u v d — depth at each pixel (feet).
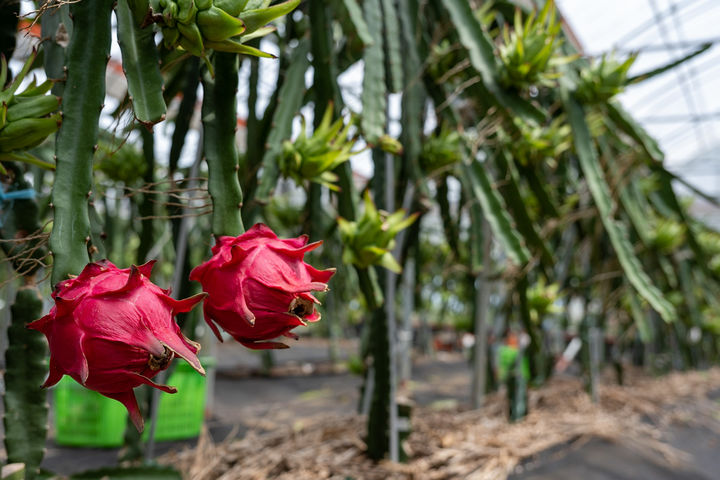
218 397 9.82
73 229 1.83
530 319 6.32
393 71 4.30
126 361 1.34
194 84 3.46
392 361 4.71
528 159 5.38
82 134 1.91
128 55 2.00
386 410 4.78
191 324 4.10
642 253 8.74
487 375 8.83
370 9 4.05
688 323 13.24
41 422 2.51
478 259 5.37
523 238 5.44
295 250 1.65
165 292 1.45
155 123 1.96
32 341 2.51
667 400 10.65
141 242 4.07
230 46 2.02
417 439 5.87
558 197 7.09
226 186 2.25
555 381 11.46
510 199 5.09
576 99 4.81
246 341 1.67
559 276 9.14
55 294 1.42
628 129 5.50
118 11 2.03
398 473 4.70
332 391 10.98
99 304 1.35
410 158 4.56
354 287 5.49
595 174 4.67
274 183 3.46
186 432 6.61
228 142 2.27
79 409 6.22
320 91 3.99
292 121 3.68
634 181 6.81
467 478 5.05
